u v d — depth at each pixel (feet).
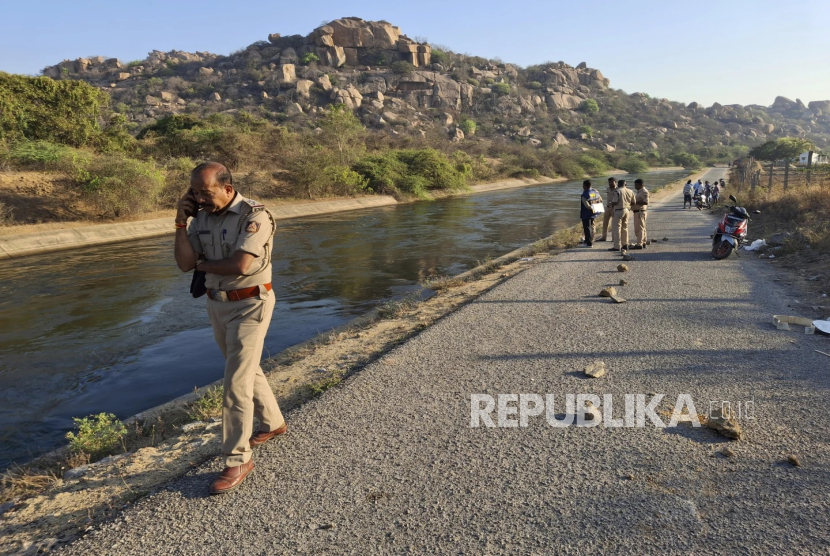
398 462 11.02
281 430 12.28
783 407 12.98
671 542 8.36
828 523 8.68
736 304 22.93
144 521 9.33
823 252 32.50
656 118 577.02
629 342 18.22
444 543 8.48
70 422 17.35
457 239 61.11
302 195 113.50
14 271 46.44
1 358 23.65
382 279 38.96
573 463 10.80
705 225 55.98
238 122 157.48
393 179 133.90
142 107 374.22
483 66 519.19
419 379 15.52
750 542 8.30
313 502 9.70
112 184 77.87
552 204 114.62
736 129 637.71
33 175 81.92
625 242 38.81
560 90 532.32
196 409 15.81
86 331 27.58
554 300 24.76
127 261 50.88
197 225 10.27
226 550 8.47
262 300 10.39
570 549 8.27
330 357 19.30
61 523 9.84
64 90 105.81
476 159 214.69
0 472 14.14
